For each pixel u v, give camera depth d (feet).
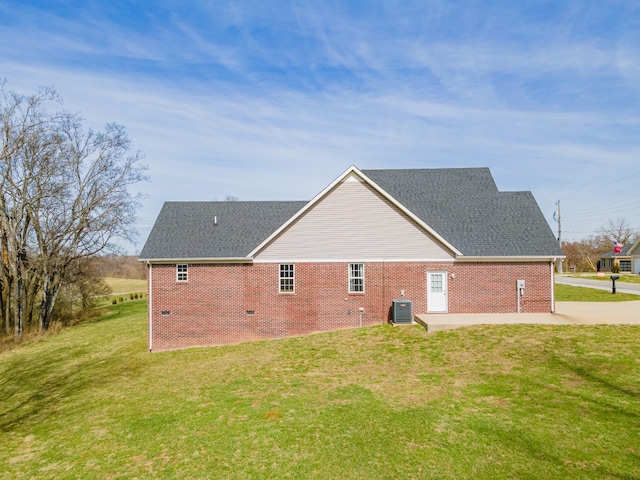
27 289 114.83
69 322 127.03
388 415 37.09
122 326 109.91
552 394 38.75
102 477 30.78
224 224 84.64
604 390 38.60
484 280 72.64
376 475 28.02
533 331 58.08
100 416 43.73
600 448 29.25
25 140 101.14
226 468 30.32
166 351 73.92
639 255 191.72
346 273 74.23
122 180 119.75
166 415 41.60
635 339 51.67
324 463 29.96
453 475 27.37
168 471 30.63
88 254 118.11
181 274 76.13
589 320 62.80
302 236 74.79
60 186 108.47
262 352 64.54
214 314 75.31
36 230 109.70
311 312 74.38
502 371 45.91
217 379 52.80
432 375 46.93
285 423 37.01
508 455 29.27
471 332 60.44
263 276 75.10
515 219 77.97
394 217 74.08
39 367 72.38
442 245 73.15
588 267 281.54
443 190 85.61
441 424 34.58
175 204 90.84
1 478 32.09
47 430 41.65
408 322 70.49
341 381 47.83
